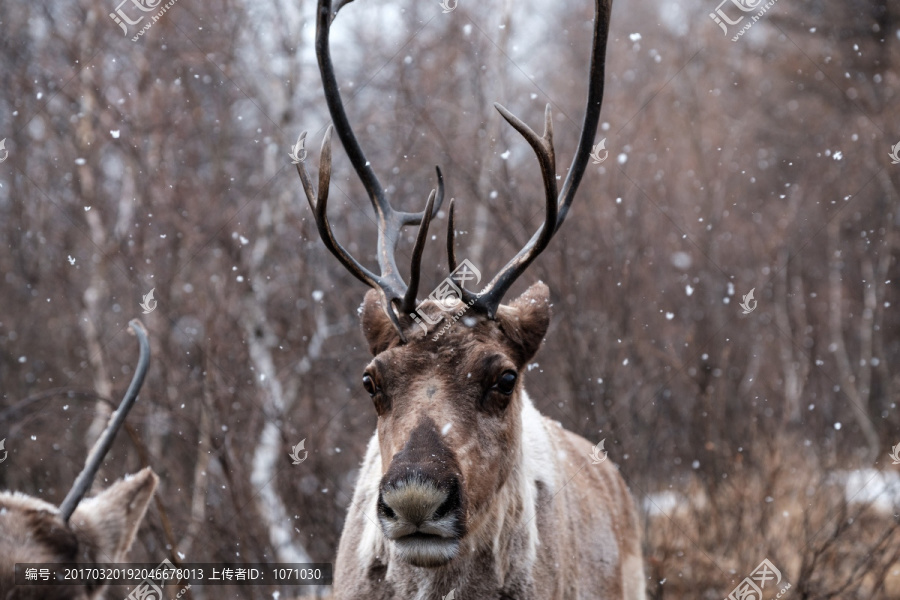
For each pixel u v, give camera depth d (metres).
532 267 15.56
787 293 25.39
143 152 20.11
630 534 9.83
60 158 21.30
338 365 15.43
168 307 16.61
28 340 19.70
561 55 26.94
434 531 6.14
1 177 20.98
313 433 13.55
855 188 27.44
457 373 6.67
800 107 32.16
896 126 27.67
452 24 20.55
